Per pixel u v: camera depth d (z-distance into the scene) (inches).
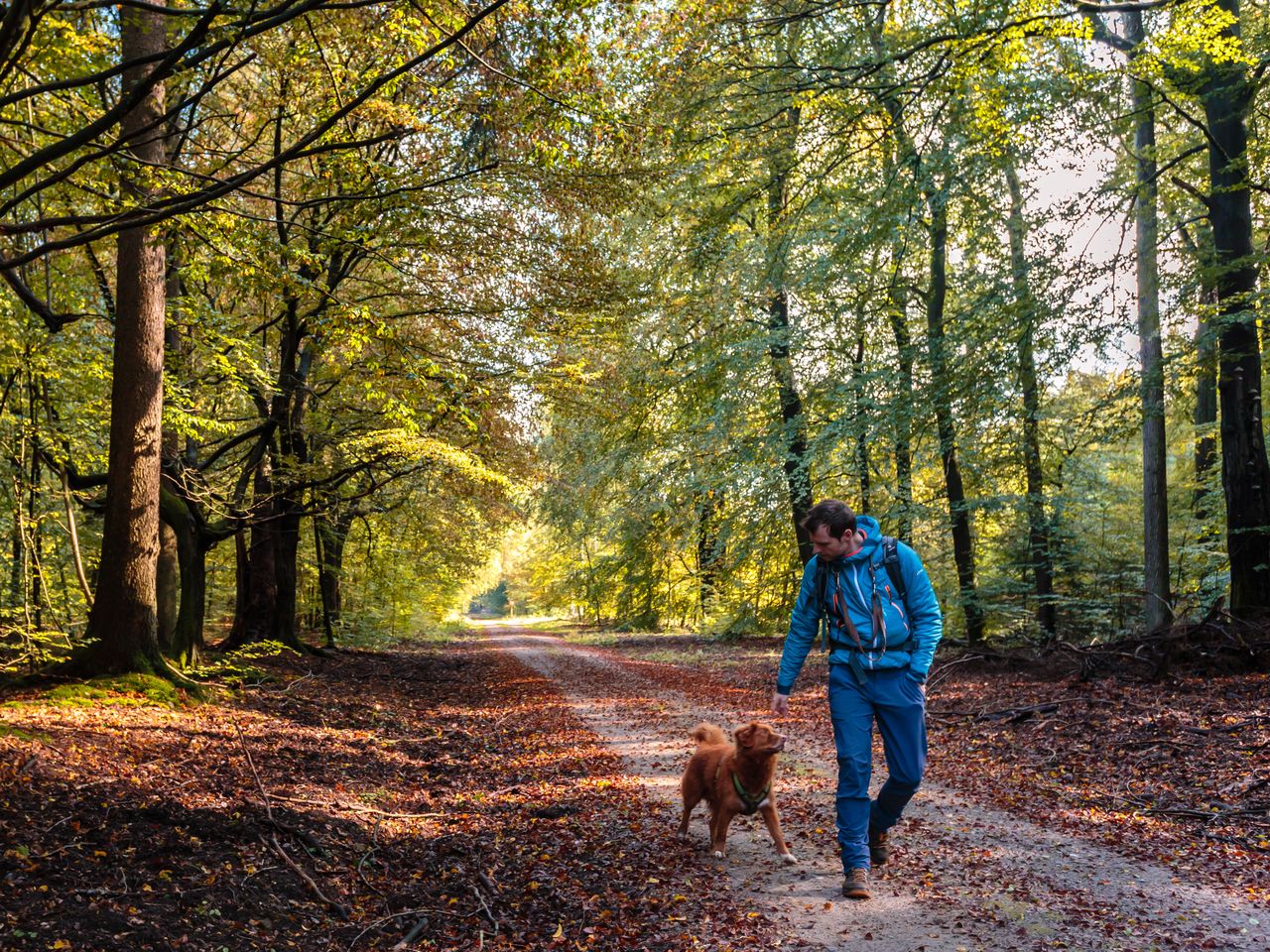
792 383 716.0
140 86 204.5
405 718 448.1
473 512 847.7
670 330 722.8
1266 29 445.7
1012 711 352.8
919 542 672.4
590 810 243.6
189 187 272.4
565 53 254.2
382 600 1080.8
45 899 144.3
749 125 469.1
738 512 744.3
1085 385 619.2
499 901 173.2
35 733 250.5
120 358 360.5
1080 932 141.6
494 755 353.4
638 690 563.5
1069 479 664.4
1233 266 431.5
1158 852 183.8
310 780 261.6
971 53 374.9
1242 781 229.0
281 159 235.1
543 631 1771.7
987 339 475.5
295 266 347.3
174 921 146.8
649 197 462.3
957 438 547.8
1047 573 664.4
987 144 447.2
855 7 442.3
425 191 329.7
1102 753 280.1
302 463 562.6
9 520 417.4
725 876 177.9
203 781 234.4
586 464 847.1
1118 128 446.9
